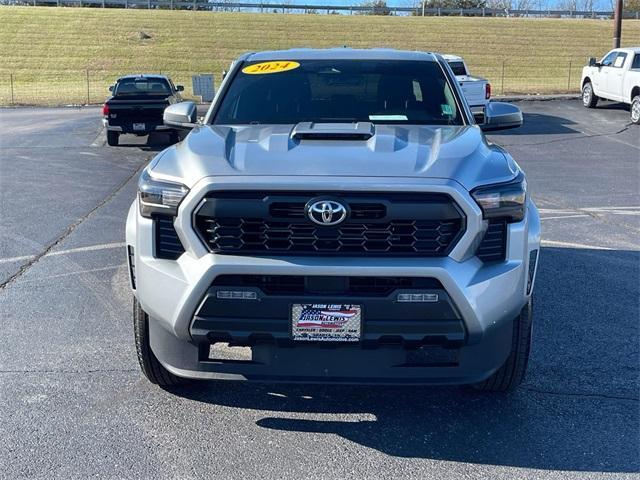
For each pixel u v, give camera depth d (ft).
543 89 103.45
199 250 11.85
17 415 13.64
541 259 24.29
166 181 12.34
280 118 16.63
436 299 11.53
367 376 12.34
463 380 12.48
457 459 12.25
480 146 13.52
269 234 11.71
